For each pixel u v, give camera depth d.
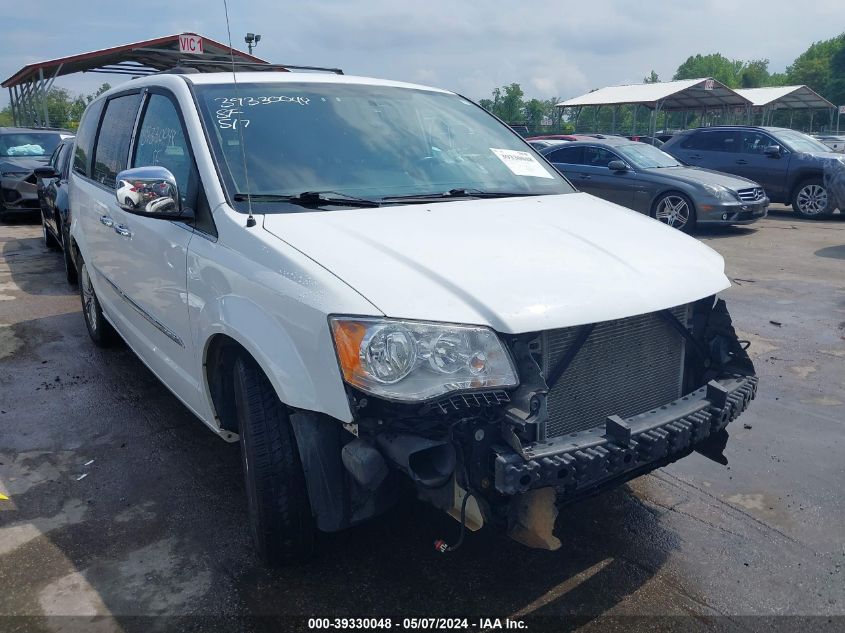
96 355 5.57
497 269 2.55
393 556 3.02
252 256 2.73
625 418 2.64
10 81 23.67
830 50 100.19
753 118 35.41
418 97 4.10
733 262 9.34
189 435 4.19
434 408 2.26
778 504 3.48
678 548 3.12
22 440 4.12
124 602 2.74
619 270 2.71
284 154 3.28
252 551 3.06
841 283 8.06
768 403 4.71
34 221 13.16
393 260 2.54
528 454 2.29
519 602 2.76
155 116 3.82
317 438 2.56
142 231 3.74
